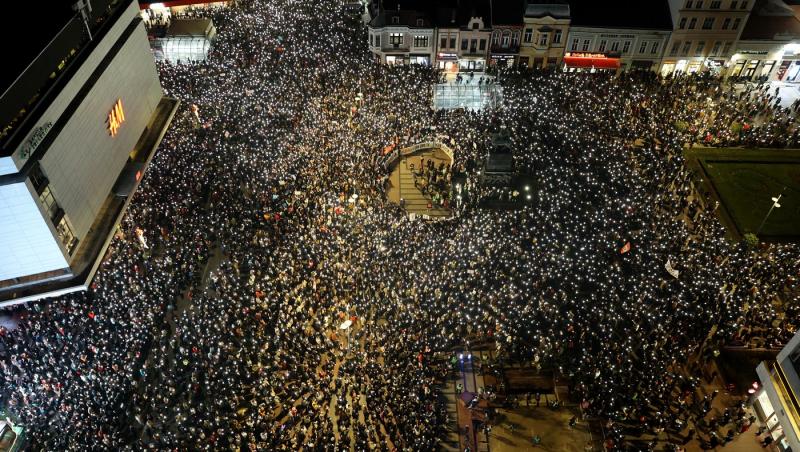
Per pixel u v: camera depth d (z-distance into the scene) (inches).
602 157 3125.0
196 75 3762.3
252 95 3582.7
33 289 2235.5
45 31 2247.8
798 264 2518.5
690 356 2256.4
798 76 3897.6
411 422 1999.3
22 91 2041.1
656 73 3939.5
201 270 2596.0
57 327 2294.5
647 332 2301.9
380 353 2241.6
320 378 2158.0
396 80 3720.5
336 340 2274.9
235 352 2239.2
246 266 2583.7
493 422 2095.2
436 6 3868.1
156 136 3063.5
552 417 2110.0
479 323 2349.9
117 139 2699.3
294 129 3326.8
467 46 3912.4
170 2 4471.0
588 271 2508.6
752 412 2101.4
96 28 2608.3
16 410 2065.7
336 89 3641.7
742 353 2245.3
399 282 2454.5
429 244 2650.1
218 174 3038.9
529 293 2428.6
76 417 2000.5
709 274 2474.2
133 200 2864.2
